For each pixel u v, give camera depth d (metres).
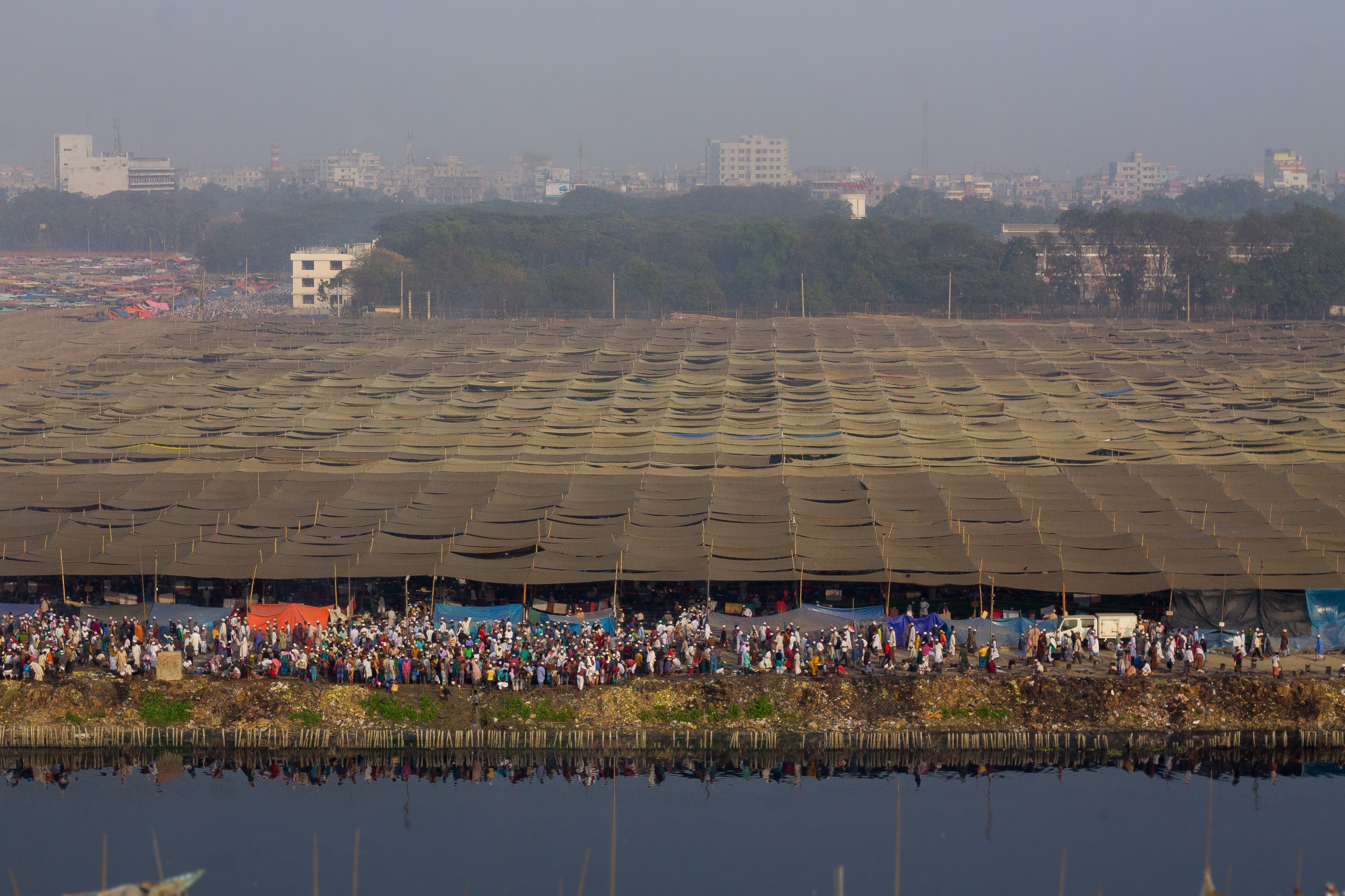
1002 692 82.06
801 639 84.56
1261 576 90.19
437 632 86.12
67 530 102.94
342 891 62.41
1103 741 80.06
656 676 83.44
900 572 92.31
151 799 73.88
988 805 73.25
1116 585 89.38
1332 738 80.06
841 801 74.00
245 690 81.31
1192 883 63.56
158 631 87.38
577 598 94.81
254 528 104.06
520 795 74.94
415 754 79.38
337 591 93.06
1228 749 79.94
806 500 110.31
